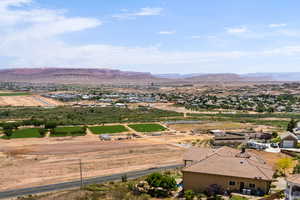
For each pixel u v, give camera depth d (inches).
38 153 3203.7
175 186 1857.8
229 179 1758.1
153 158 3058.6
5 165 2751.0
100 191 1934.1
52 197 1831.9
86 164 2815.0
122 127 4904.0
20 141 3777.1
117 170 2632.9
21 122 4852.4
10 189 2153.1
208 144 3710.6
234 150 2137.1
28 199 1859.0
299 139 3774.6
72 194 1855.3
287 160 2236.7
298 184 1482.5
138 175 2472.9
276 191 1749.5
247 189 1710.1
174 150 3408.0
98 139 3981.3
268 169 1833.2
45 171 2586.1
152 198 1765.5
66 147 3494.1
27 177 2423.7
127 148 3484.3
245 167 1801.2
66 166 2746.1
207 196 1720.0
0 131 4407.0
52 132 4266.7
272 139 3737.7
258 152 3078.2
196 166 1861.5
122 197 1754.4
